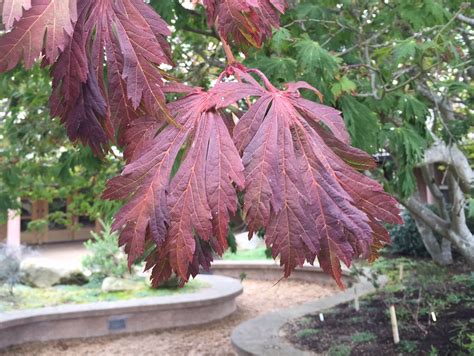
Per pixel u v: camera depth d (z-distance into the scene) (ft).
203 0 3.55
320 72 8.37
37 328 21.59
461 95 15.08
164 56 2.99
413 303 20.44
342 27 10.55
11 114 15.74
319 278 33.78
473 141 18.62
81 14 3.11
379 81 10.41
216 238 2.86
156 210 2.82
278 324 19.75
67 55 3.07
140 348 21.40
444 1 11.06
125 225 2.82
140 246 2.79
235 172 2.84
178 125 2.98
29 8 2.69
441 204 17.71
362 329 18.11
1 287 24.67
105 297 25.64
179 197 2.83
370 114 8.73
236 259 38.65
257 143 2.95
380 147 9.94
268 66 8.36
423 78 11.54
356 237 2.83
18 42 2.72
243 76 3.36
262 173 2.87
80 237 65.98
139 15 3.05
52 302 24.45
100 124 3.24
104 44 3.07
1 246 28.50
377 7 11.69
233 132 2.99
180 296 25.54
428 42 9.18
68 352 20.77
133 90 2.94
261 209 2.81
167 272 3.06
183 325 24.53
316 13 10.61
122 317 23.24
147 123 3.13
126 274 28.66
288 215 2.84
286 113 3.09
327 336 17.75
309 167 2.96
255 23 3.55
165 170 2.92
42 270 28.02
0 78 10.96
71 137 3.36
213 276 32.17
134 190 2.89
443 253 28.40
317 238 2.81
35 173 16.31
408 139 9.50
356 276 22.27
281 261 2.82
